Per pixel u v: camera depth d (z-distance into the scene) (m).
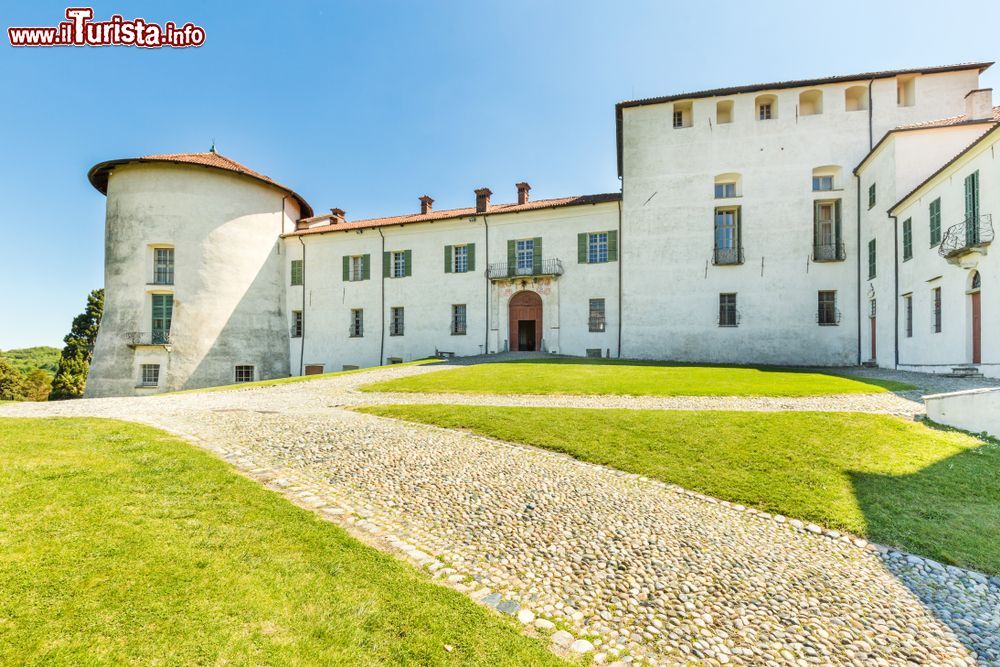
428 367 23.72
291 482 7.01
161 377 28.86
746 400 13.77
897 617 4.75
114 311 29.23
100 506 5.43
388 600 4.30
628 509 6.80
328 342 34.06
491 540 5.81
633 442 9.46
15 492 5.63
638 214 28.45
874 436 9.68
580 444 9.38
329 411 12.75
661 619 4.57
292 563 4.67
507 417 11.23
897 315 21.77
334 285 34.25
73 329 43.16
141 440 8.45
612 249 28.80
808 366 24.77
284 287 35.06
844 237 25.83
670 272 27.83
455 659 3.69
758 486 7.62
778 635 4.41
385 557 5.05
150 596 3.88
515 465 8.32
